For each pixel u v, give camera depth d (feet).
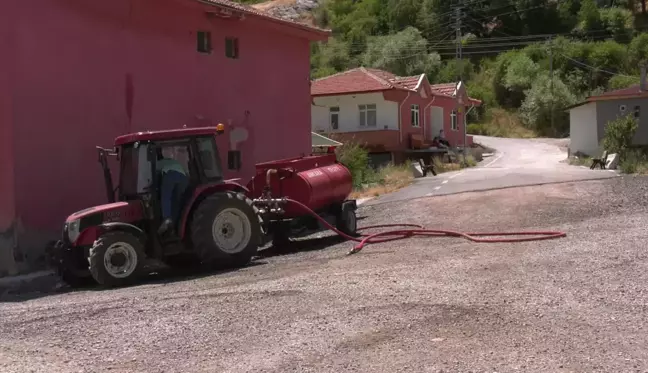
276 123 62.85
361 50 246.27
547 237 38.86
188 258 41.37
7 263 39.06
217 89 55.47
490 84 244.42
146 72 48.83
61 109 42.63
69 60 43.19
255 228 38.75
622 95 120.78
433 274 29.53
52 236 41.70
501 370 17.07
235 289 29.07
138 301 28.02
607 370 16.80
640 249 32.96
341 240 46.88
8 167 39.37
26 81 40.50
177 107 51.49
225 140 56.08
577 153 131.95
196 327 22.84
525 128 220.02
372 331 21.07
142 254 35.01
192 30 53.01
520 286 26.32
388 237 44.04
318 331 21.42
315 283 29.01
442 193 68.13
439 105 140.87
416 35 241.14
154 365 19.11
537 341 19.34
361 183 83.51
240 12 55.26
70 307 27.94
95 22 44.98
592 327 20.52
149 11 49.08
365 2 294.05
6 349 21.66
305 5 300.81
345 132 121.90
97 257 33.68
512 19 270.26
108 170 38.60
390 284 27.71
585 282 26.55
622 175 77.92
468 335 20.20
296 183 44.83
